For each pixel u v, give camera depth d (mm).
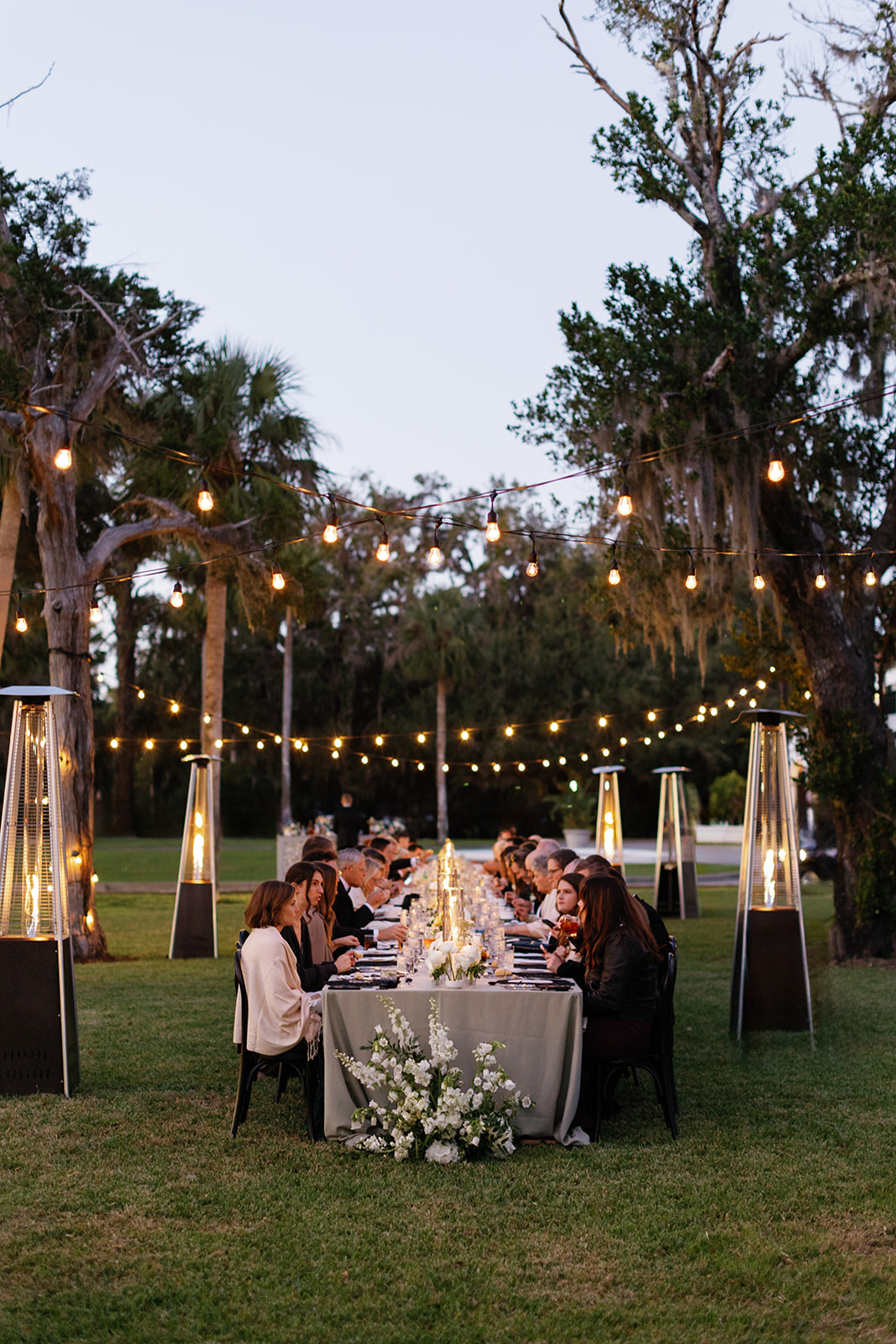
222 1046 7492
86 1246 4168
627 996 5496
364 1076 5254
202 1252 4117
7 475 12055
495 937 6297
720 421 10469
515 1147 5305
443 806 34781
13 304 11500
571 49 11266
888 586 12547
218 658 21500
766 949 8062
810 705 13406
